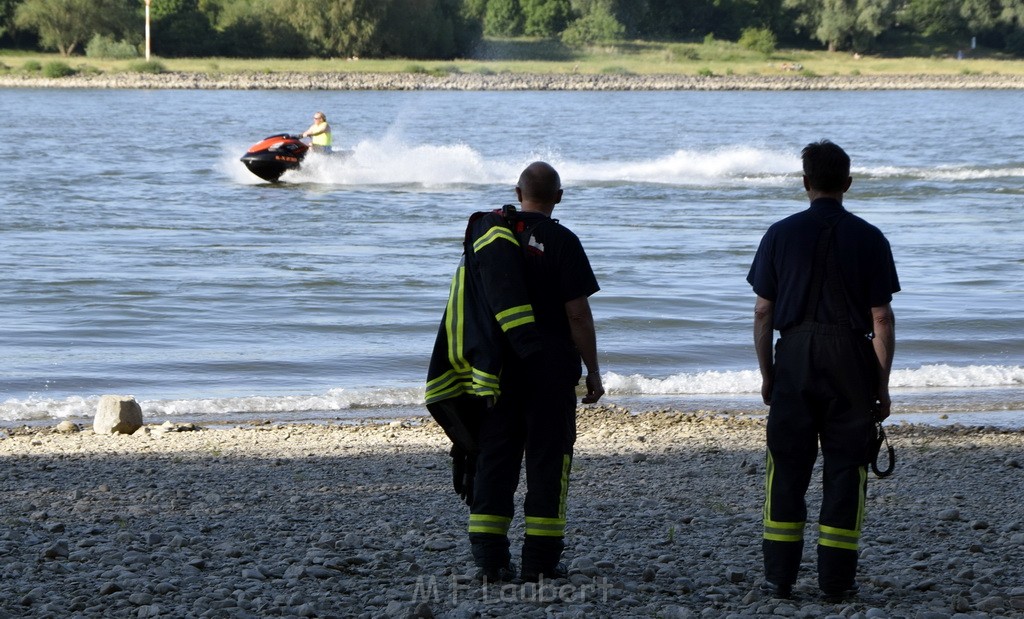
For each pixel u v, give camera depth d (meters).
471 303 12.64
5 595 13.12
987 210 72.56
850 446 12.55
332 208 70.00
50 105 175.62
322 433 25.86
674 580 14.02
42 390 30.89
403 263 50.88
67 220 63.69
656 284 46.44
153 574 14.02
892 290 12.40
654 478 21.19
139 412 26.59
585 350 12.88
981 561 14.99
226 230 61.00
